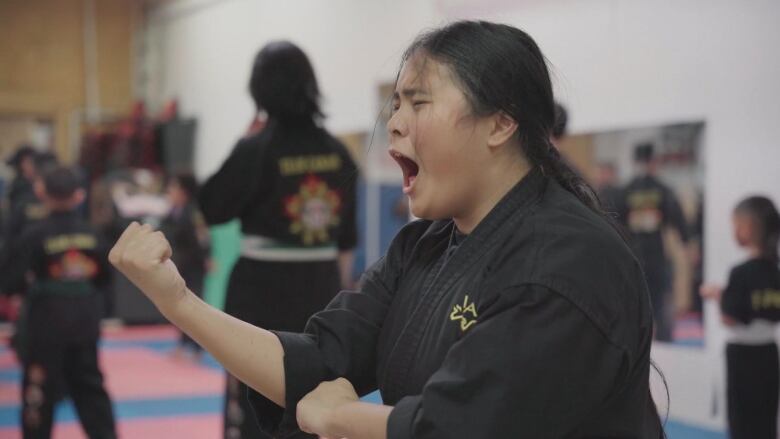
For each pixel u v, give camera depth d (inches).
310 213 161.0
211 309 70.0
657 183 287.0
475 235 66.7
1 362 408.2
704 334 275.4
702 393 276.4
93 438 223.6
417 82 66.0
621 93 298.0
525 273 60.4
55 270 219.5
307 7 451.8
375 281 77.7
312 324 75.5
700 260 276.1
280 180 159.2
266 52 160.2
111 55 616.4
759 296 225.6
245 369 70.3
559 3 319.3
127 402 319.0
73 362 223.1
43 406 218.8
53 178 222.4
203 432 272.2
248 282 159.8
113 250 67.2
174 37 575.5
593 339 58.9
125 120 582.6
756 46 257.8
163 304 67.9
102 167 552.7
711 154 271.1
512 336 58.8
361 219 408.2
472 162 65.6
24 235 219.9
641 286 62.9
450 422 58.2
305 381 71.5
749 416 226.4
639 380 63.8
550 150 68.6
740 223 235.0
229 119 514.6
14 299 276.1
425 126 65.1
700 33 273.9
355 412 65.1
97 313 226.2
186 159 544.1
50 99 600.7
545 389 58.0
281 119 161.8
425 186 66.5
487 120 65.1
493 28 66.9
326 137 166.1
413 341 67.9
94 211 498.3
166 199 481.7
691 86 277.0
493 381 58.2
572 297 58.9
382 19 397.4
